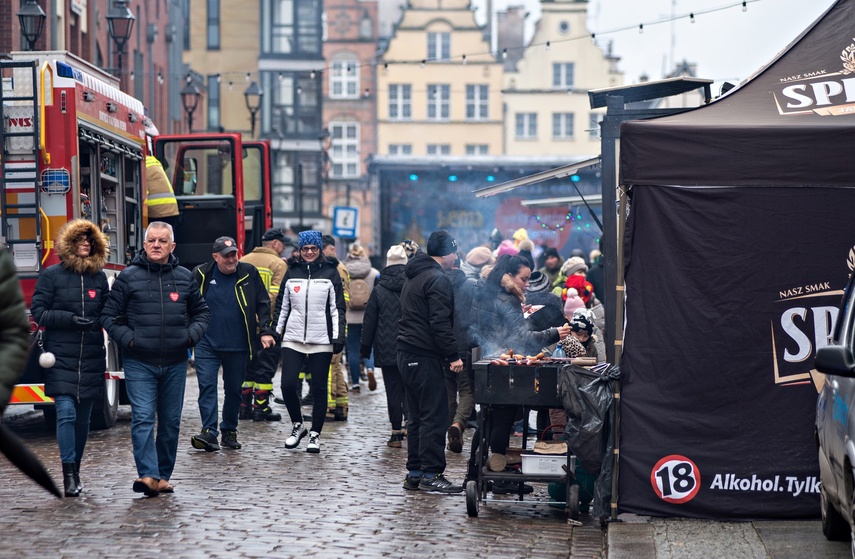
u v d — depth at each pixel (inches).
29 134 611.2
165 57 2101.4
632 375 416.5
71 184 610.9
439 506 451.8
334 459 558.3
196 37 2974.9
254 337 579.2
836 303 409.7
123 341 448.5
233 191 918.4
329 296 578.2
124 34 1105.4
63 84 612.4
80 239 455.8
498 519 429.7
